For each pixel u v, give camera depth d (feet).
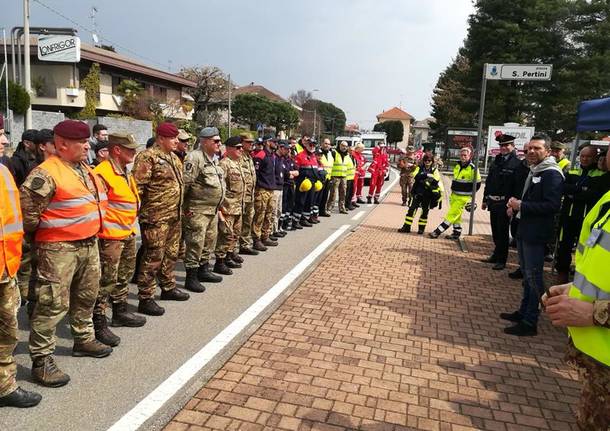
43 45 61.93
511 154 24.63
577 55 107.34
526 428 10.66
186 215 18.83
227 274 21.72
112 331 14.99
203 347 13.94
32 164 19.52
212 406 10.82
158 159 15.98
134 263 15.38
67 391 11.35
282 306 17.70
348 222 38.58
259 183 26.37
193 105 158.81
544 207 15.69
